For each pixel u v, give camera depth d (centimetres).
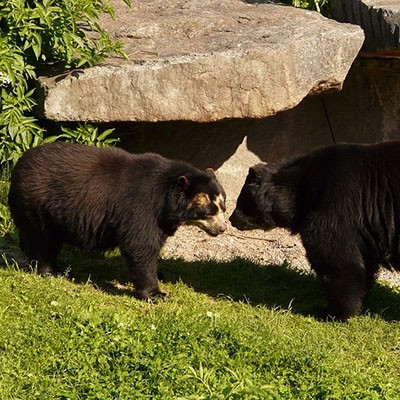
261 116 1502
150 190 1230
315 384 1018
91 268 1346
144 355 1043
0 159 1462
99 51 1492
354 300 1218
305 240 1232
